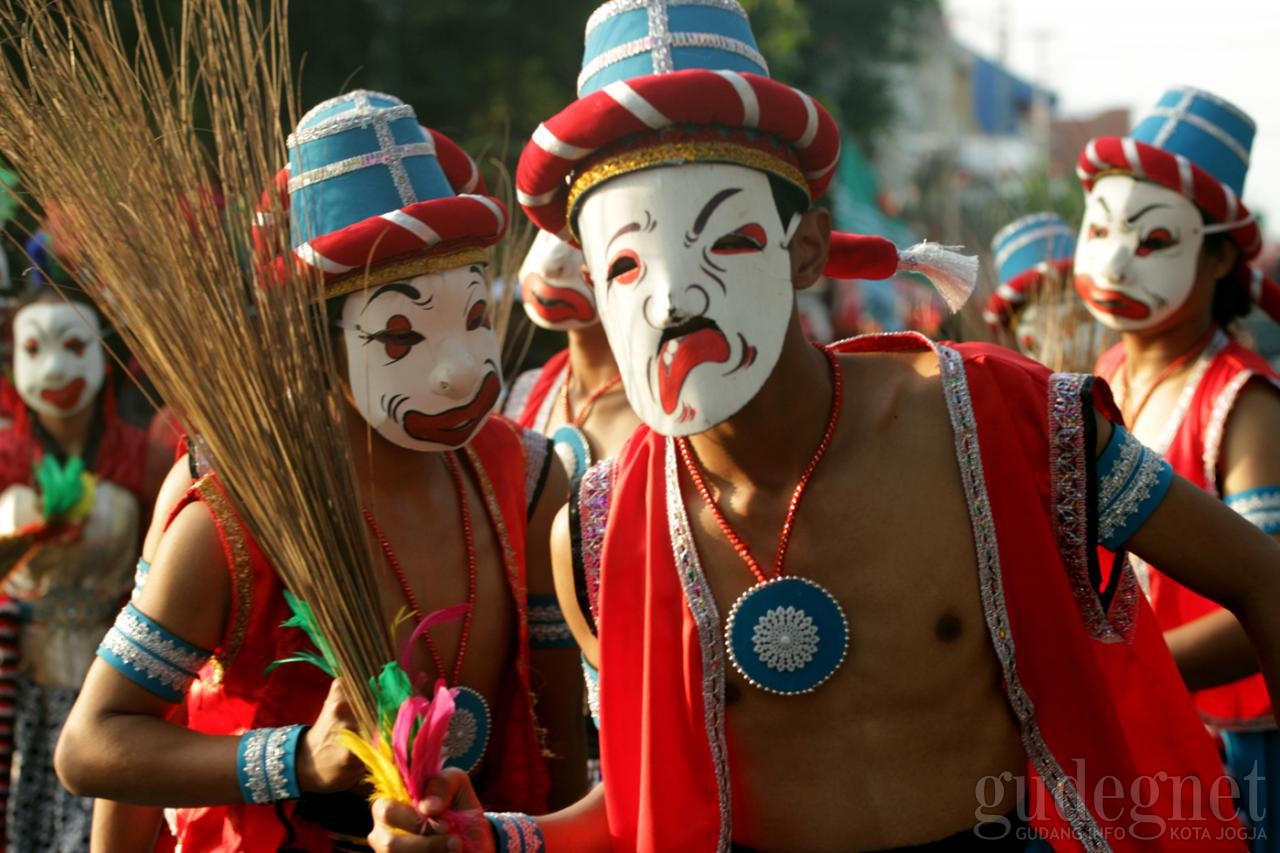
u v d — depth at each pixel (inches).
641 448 89.8
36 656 166.6
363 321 97.3
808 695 83.4
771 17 519.8
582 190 82.8
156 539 102.2
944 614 83.4
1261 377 134.2
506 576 106.0
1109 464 85.7
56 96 90.6
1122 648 88.7
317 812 98.0
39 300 169.6
